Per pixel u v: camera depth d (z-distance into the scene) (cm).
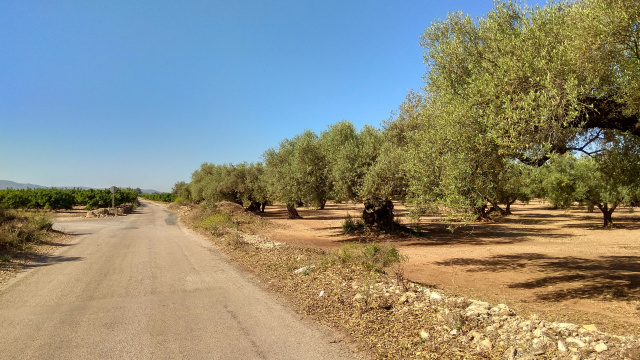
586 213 4506
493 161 667
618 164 819
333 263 840
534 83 582
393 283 651
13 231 1249
